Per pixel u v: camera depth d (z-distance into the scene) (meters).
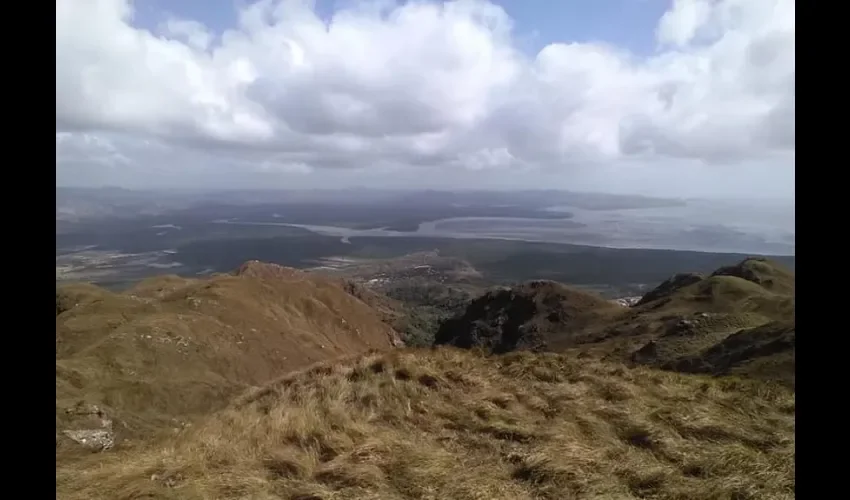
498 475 4.95
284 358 38.12
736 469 4.96
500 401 6.91
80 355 25.09
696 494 4.57
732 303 31.58
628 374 8.15
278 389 8.06
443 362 8.44
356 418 6.46
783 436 5.72
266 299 51.06
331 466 5.04
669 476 4.89
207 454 5.47
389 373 7.72
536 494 4.65
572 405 6.70
